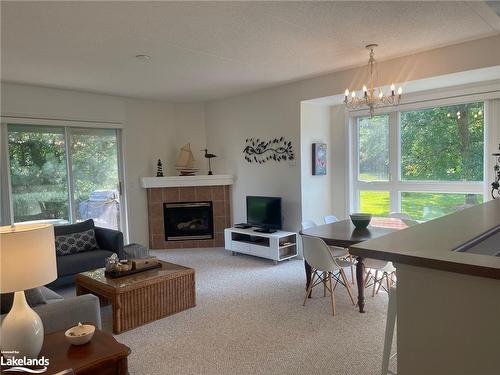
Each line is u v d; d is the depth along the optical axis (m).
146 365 2.61
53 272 1.79
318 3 2.68
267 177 5.77
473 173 4.55
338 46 3.67
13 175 4.91
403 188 5.14
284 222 5.57
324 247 3.25
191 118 6.67
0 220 4.77
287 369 2.52
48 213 5.24
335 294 3.91
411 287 1.22
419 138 4.98
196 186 6.34
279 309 3.55
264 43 3.52
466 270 1.05
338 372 2.47
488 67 3.54
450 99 4.55
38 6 2.61
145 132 6.27
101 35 3.21
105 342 1.99
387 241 1.37
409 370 1.25
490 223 1.74
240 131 6.12
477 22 3.12
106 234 4.71
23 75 4.45
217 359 2.67
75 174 5.50
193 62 4.11
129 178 6.08
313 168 5.45
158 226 6.32
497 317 1.06
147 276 3.40
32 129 5.07
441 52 3.82
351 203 5.67
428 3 2.73
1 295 2.25
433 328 1.18
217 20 2.94
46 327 2.29
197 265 5.18
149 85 5.18
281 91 5.45
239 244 5.55
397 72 4.16
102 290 3.22
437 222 1.78
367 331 3.05
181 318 3.40
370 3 2.70
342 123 5.62
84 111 5.50
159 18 2.88
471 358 1.12
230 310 3.56
